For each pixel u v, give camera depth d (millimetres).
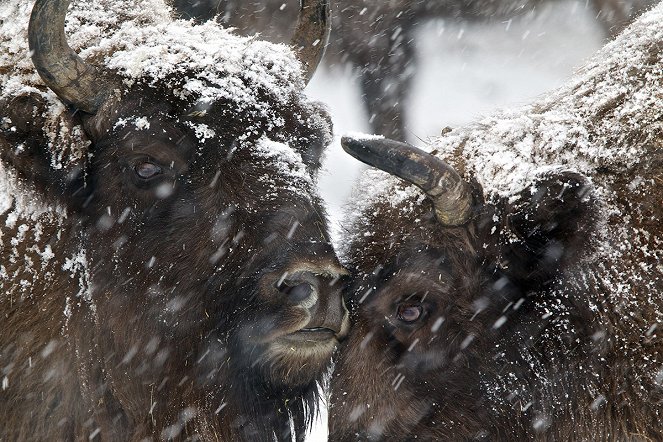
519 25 43250
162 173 17438
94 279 18062
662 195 18031
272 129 18016
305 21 21141
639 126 18578
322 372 19219
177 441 18891
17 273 17969
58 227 18078
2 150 17281
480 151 19734
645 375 17922
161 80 17578
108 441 18766
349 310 19641
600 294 18219
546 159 19047
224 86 17781
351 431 19781
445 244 18828
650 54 19453
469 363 19000
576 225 17734
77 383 18406
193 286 17531
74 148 17562
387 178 20609
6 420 17922
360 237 19859
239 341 17672
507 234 18516
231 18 35969
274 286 17156
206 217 17375
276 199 17406
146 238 17594
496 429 19078
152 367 18250
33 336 18016
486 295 18766
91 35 18422
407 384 19344
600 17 42312
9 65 17875
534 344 18734
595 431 18391
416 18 42219
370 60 42625
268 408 18812
